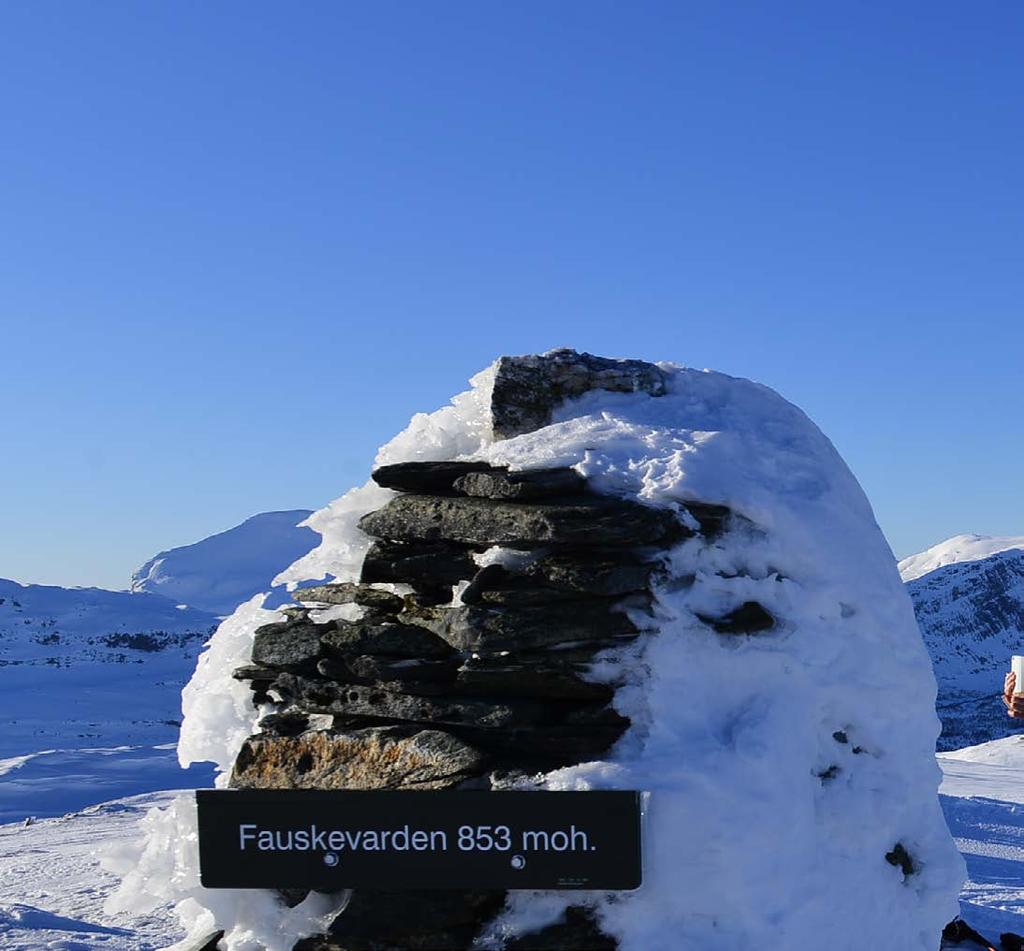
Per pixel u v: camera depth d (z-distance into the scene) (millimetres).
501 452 5578
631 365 6012
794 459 5688
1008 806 15992
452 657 5242
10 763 38781
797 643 5215
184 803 5352
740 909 4742
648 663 4988
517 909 4820
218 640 6117
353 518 5918
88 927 7609
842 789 5223
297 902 5125
